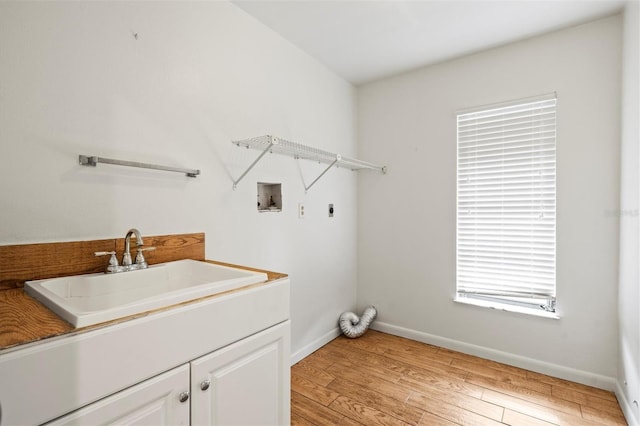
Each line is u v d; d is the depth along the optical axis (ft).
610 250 6.21
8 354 2.01
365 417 5.45
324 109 8.32
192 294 3.13
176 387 2.90
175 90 5.01
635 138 5.11
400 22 6.40
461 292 8.03
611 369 6.24
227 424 3.40
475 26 6.54
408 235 8.80
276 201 7.00
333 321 8.79
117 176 4.33
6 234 3.44
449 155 8.08
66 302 2.76
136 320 2.62
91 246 4.05
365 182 9.56
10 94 3.45
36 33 3.62
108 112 4.23
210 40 5.52
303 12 6.12
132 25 4.47
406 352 7.95
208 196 5.49
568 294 6.65
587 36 6.37
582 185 6.46
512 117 7.26
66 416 2.25
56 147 3.77
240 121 6.04
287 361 4.16
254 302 3.68
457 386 6.40
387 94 9.10
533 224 7.06
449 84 8.06
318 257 8.18
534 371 6.99
